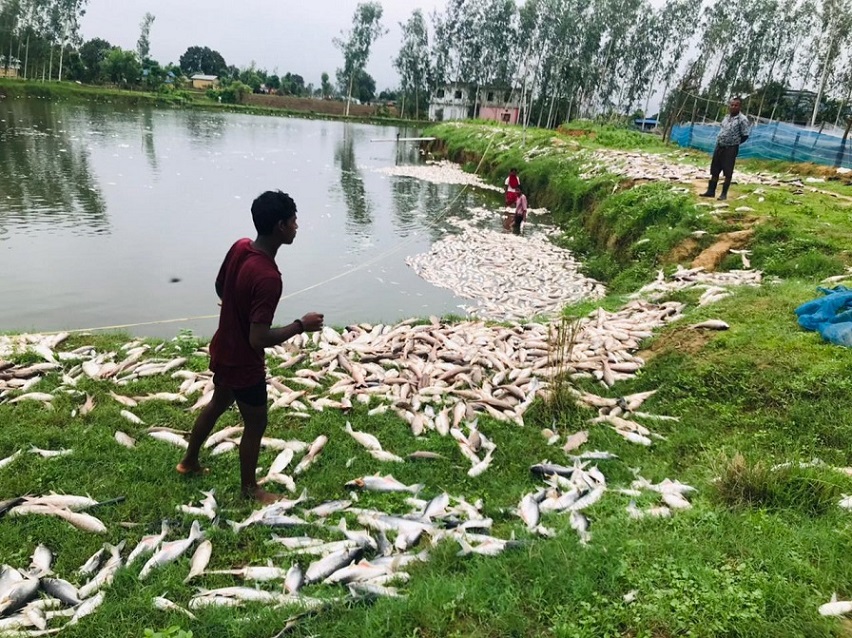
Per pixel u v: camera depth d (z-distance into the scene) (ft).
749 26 186.80
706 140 96.99
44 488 16.22
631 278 43.47
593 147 92.84
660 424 21.20
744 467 15.80
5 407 20.52
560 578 12.21
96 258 44.68
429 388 23.44
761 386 21.29
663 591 11.63
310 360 26.45
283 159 117.39
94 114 178.70
